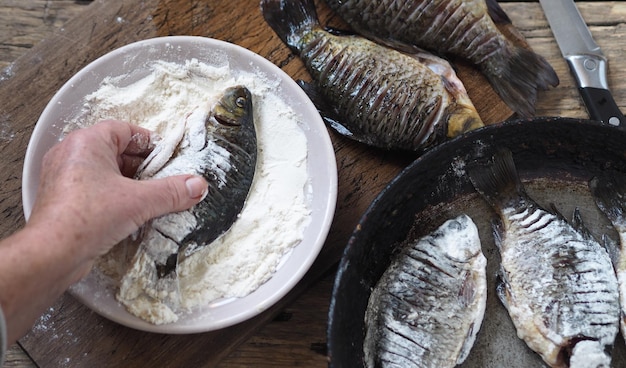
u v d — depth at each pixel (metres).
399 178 0.48
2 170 0.53
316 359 0.54
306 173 0.51
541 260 0.49
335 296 0.45
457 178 0.52
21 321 0.39
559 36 0.58
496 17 0.57
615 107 0.56
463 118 0.53
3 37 0.58
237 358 0.54
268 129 0.52
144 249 0.46
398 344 0.47
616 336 0.49
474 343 0.50
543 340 0.48
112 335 0.51
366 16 0.55
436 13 0.54
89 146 0.42
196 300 0.48
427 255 0.49
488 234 0.52
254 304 0.48
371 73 0.54
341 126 0.55
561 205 0.52
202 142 0.49
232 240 0.50
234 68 0.52
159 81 0.52
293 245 0.50
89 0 0.59
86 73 0.50
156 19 0.56
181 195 0.45
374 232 0.49
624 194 0.51
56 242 0.39
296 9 0.55
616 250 0.51
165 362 0.51
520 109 0.55
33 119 0.54
